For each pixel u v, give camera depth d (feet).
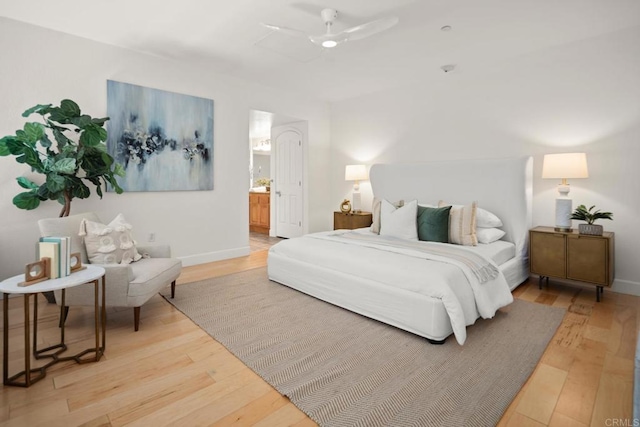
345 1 8.12
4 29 9.08
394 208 11.62
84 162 9.14
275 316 8.20
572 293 10.05
